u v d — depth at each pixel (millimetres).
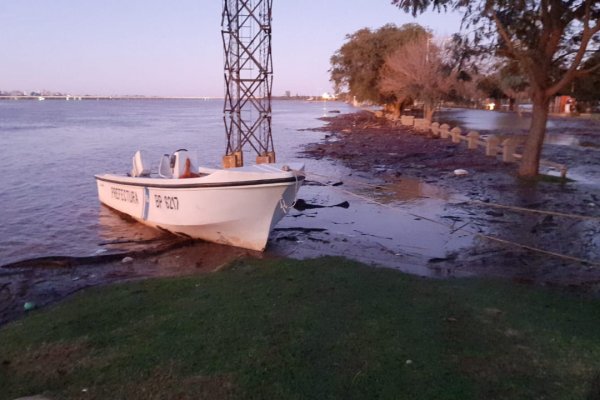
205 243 11453
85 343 5359
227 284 7332
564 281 8242
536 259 9547
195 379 4477
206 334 5430
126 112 120125
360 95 58625
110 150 33750
